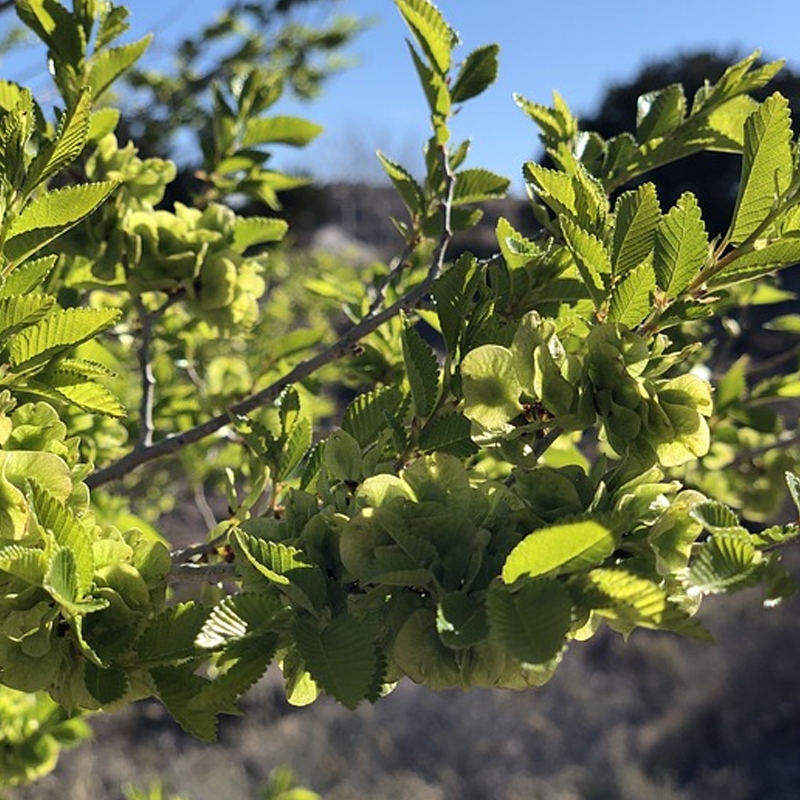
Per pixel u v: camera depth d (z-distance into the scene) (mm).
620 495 219
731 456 545
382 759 1599
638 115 385
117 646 207
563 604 171
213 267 395
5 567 191
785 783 1551
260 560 204
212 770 1518
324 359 394
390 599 211
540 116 378
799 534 200
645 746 1648
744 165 240
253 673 193
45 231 220
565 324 276
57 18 362
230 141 481
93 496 449
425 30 357
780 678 1737
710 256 248
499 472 398
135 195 398
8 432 212
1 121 240
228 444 622
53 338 218
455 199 406
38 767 515
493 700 1762
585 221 255
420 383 271
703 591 183
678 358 236
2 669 206
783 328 568
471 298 274
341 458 249
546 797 1523
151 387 410
